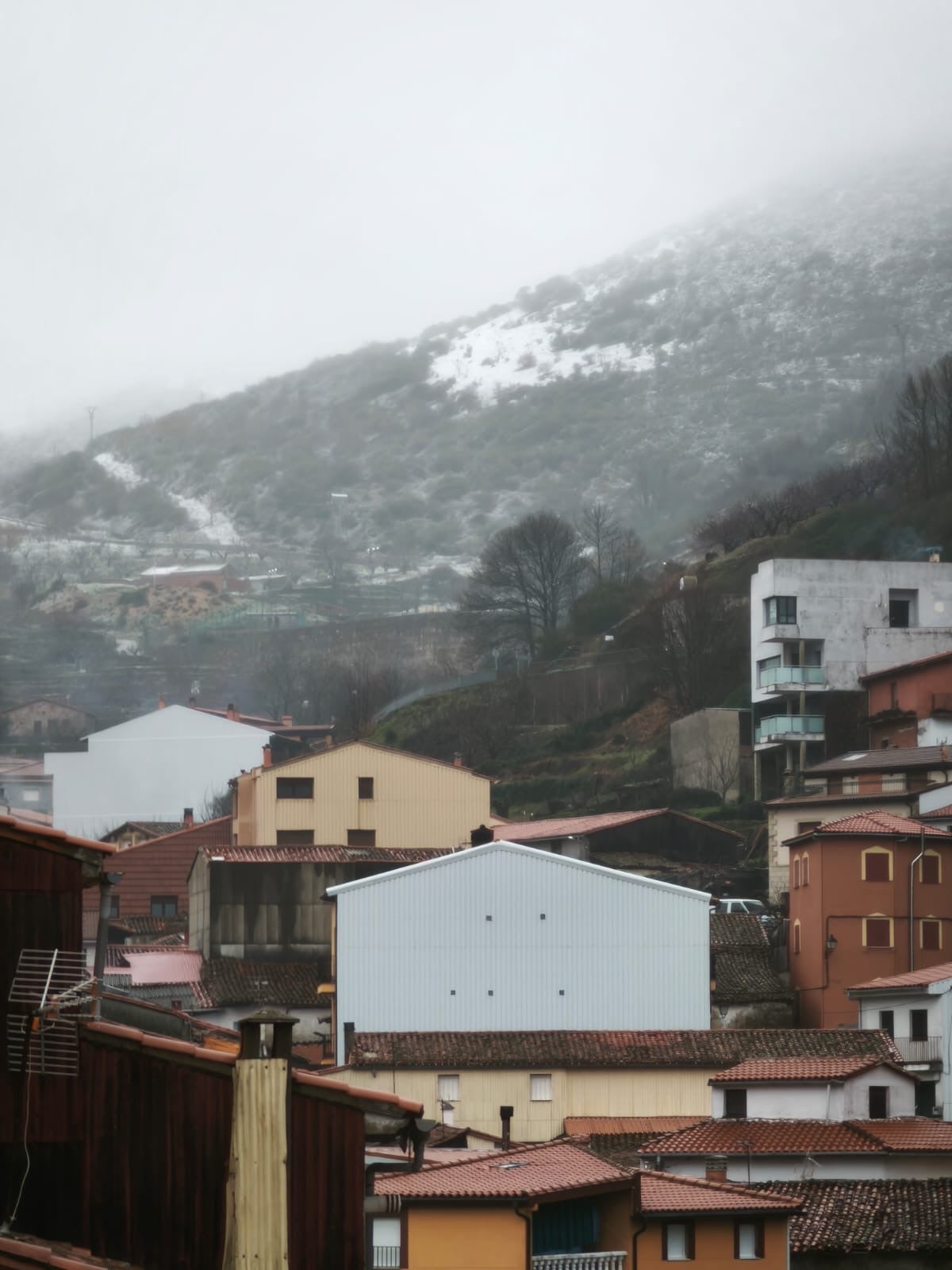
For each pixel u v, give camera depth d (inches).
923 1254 2107.5
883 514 6914.4
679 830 4264.3
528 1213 1744.6
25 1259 908.6
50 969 975.0
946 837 3378.4
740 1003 3240.7
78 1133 975.0
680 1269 1831.9
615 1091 2795.3
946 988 2714.1
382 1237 1750.7
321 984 3272.6
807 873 3383.4
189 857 4579.2
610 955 3112.7
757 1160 2288.4
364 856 3649.1
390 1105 1033.5
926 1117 2576.3
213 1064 1002.1
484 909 3107.8
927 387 7780.5
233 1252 976.3
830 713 5012.3
